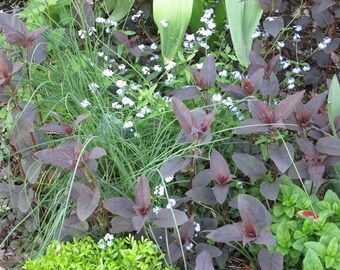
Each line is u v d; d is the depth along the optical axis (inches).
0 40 22.3
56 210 20.0
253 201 15.6
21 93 21.0
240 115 20.9
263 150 19.5
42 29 18.3
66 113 21.0
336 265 15.7
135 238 18.2
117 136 20.0
